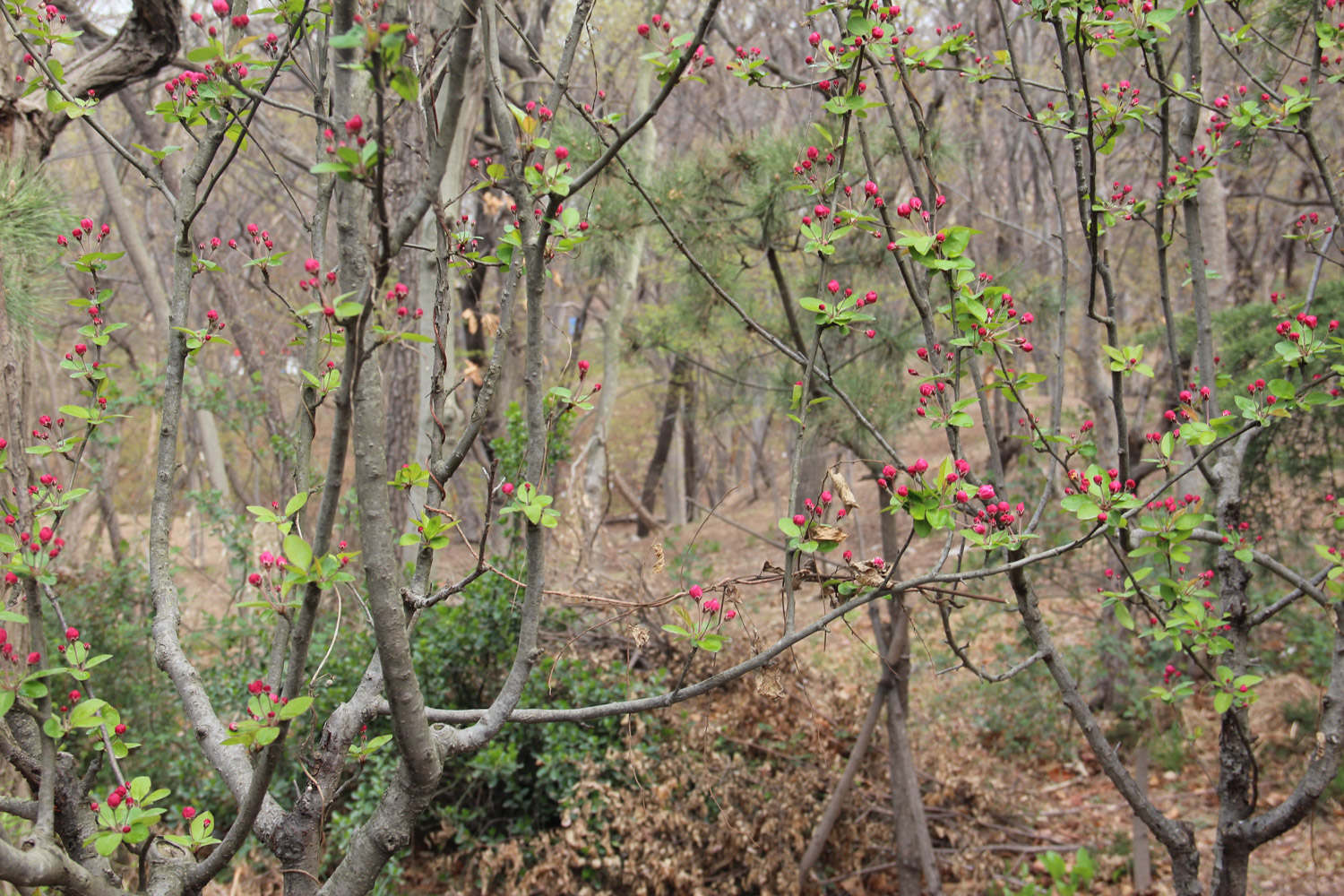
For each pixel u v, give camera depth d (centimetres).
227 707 489
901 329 432
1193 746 597
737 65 211
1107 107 227
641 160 427
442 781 480
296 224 1147
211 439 1000
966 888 496
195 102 169
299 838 168
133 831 148
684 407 820
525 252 168
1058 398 258
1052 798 583
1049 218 998
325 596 526
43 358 1097
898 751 457
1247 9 378
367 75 174
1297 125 253
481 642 492
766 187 370
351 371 129
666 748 470
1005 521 186
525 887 431
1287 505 539
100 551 721
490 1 172
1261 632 696
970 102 743
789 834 467
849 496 178
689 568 536
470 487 745
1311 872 472
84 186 1388
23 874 126
